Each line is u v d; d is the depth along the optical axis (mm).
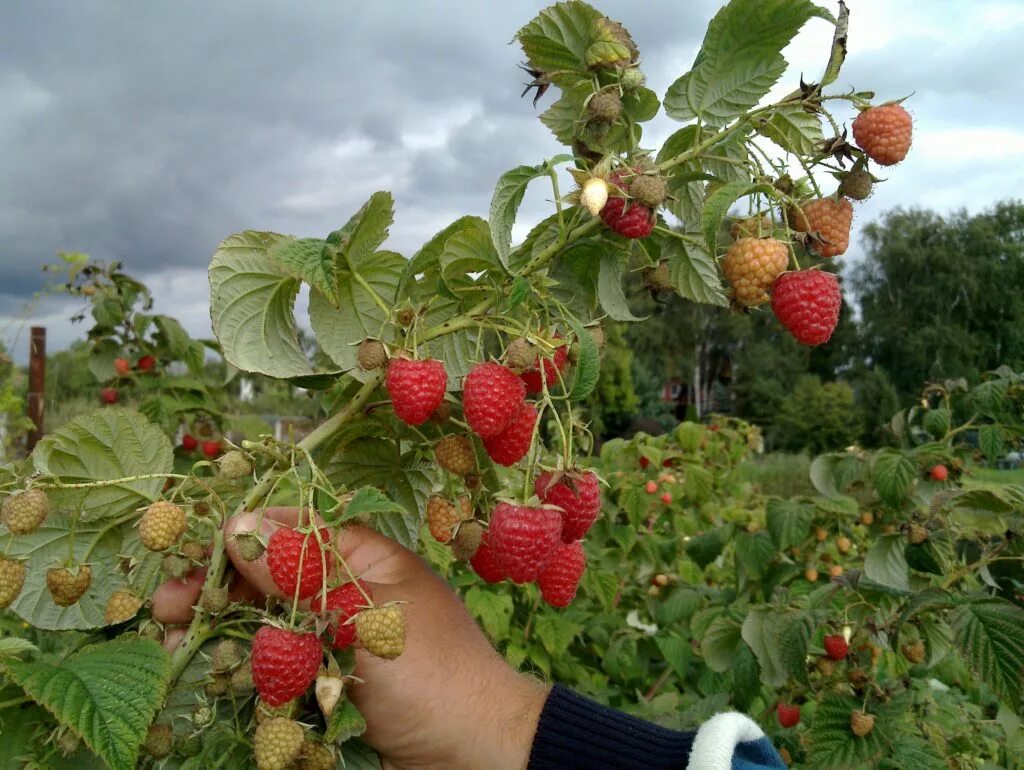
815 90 291
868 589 523
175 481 322
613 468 982
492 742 299
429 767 307
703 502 993
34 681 222
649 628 868
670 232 305
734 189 274
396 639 244
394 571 323
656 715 663
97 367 771
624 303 323
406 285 316
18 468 312
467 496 310
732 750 283
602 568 864
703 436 1126
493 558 284
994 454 604
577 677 763
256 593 305
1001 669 435
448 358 322
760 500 1073
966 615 448
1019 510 492
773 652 544
